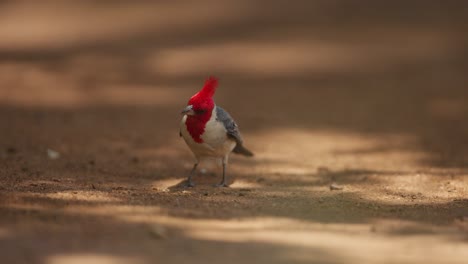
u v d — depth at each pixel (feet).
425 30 106.11
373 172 42.78
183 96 71.77
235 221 28.84
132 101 68.90
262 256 23.97
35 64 87.25
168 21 115.03
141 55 93.30
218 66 87.51
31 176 37.73
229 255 23.97
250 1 126.72
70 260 22.85
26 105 65.31
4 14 121.60
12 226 26.18
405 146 51.98
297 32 106.73
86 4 128.16
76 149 47.62
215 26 111.45
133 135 53.57
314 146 51.39
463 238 26.84
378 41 100.83
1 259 22.71
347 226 28.53
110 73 82.99
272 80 80.53
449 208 32.50
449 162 46.52
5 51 95.45
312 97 72.08
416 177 41.16
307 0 125.90
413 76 82.33
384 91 75.05
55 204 30.07
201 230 27.04
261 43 100.48
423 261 23.84
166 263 22.98
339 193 35.96
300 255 24.18
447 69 85.61
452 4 120.98
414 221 29.66
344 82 79.61
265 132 56.18
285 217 29.99
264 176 41.22
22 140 49.57
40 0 130.93
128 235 25.85
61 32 108.58
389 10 118.73
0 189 33.30
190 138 36.14
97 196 32.63
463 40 99.96
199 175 41.39
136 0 130.21
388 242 26.09
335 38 103.14
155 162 44.80
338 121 61.26
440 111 65.87
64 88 74.69
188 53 94.68
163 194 34.40
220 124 35.88
